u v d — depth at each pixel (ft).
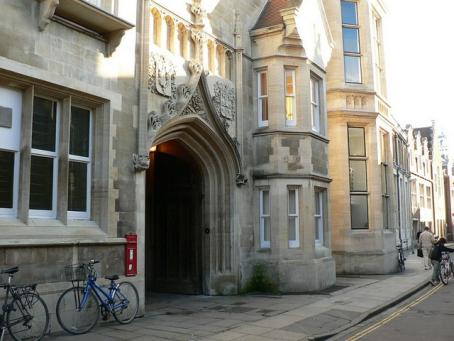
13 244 23.36
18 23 24.88
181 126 37.40
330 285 46.91
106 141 29.45
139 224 31.19
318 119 49.75
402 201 100.07
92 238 27.84
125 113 30.99
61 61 27.02
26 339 23.31
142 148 31.58
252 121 45.50
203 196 42.37
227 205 42.04
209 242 41.70
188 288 41.81
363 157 62.13
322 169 48.14
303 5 46.34
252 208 44.52
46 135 27.35
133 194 31.09
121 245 29.76
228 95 42.06
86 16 27.78
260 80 46.50
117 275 27.86
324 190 49.21
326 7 63.05
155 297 40.06
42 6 25.68
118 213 29.89
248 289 42.83
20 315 22.80
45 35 26.23
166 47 35.76
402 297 40.11
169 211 43.93
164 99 34.63
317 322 29.81
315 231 47.73
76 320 25.76
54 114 27.86
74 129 28.96
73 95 27.91
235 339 25.21
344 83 61.82
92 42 29.09
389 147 69.56
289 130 44.68
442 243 50.19
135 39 32.22
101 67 29.53
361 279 53.16
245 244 43.06
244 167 43.55
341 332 27.94
